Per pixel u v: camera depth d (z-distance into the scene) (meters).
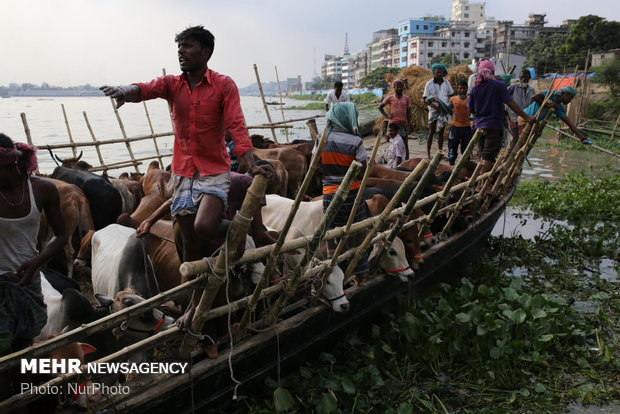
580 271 7.55
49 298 4.24
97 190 7.11
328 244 5.13
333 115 4.92
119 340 3.94
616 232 9.23
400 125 11.42
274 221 5.90
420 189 4.81
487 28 104.88
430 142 11.98
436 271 6.39
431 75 20.70
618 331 5.72
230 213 4.05
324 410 4.01
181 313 4.81
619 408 4.46
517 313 5.30
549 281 7.11
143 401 3.40
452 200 6.97
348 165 4.92
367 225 4.64
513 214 10.65
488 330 5.16
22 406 3.12
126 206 8.07
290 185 9.51
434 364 4.98
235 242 3.35
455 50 101.25
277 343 4.20
